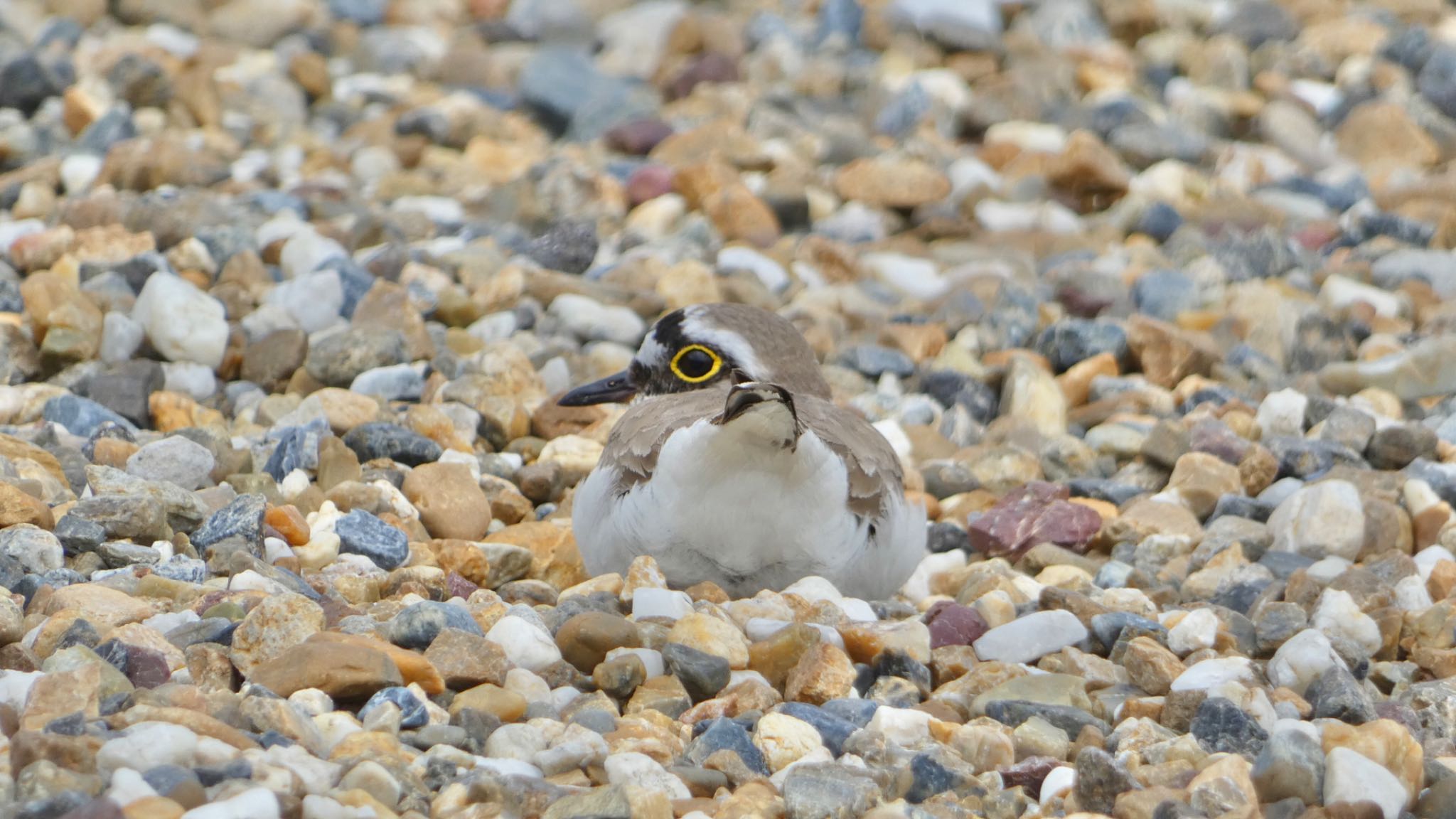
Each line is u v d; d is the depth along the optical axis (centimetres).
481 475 1188
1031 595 1013
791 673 839
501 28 2394
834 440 905
